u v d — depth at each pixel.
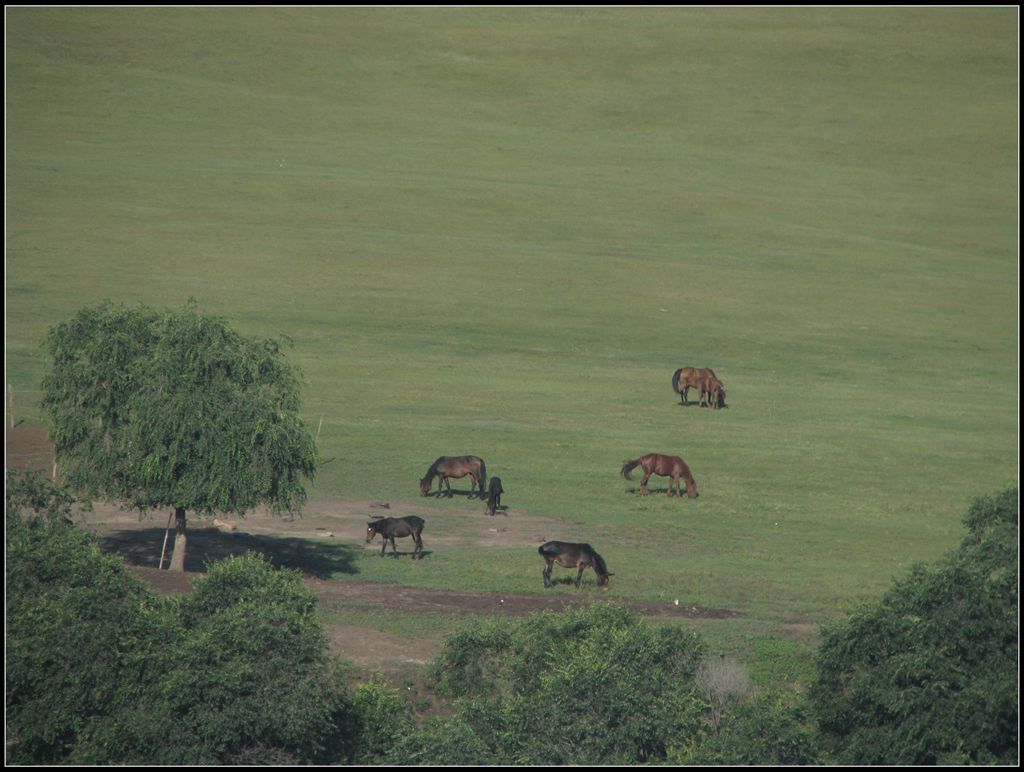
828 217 91.94
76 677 16.77
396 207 85.19
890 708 17.38
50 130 96.00
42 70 109.81
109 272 64.81
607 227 84.88
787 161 106.88
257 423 27.66
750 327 65.06
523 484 37.62
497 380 52.41
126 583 18.73
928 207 96.12
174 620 18.09
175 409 27.19
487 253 76.25
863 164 107.00
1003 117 118.62
